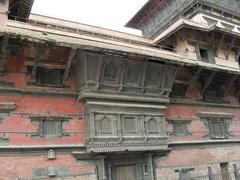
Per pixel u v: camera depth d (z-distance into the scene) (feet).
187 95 60.90
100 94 46.78
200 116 60.95
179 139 55.93
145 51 54.39
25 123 42.32
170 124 56.08
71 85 47.80
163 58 50.26
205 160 57.88
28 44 42.34
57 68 47.32
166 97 54.29
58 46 43.47
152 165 50.24
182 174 53.62
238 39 73.10
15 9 55.47
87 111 46.24
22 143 41.16
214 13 78.48
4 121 40.98
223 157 60.95
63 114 45.34
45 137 43.11
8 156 39.75
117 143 46.29
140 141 48.75
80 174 43.83
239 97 70.85
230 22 81.20
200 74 61.21
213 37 69.31
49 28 49.78
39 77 45.85
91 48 43.60
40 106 44.11
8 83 42.91
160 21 88.12
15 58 44.47
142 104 51.08
